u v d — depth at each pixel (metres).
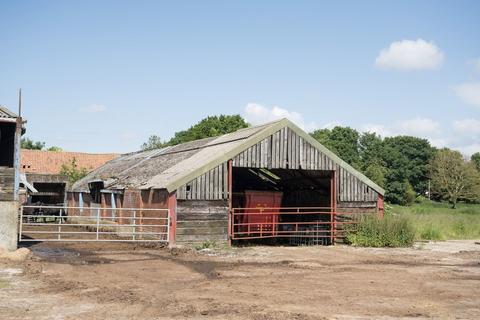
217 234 23.36
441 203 86.44
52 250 21.16
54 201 45.00
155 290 13.22
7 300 11.71
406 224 25.50
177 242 22.59
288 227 28.03
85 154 61.88
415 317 10.95
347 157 94.00
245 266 17.78
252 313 10.85
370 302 12.29
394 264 18.94
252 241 27.73
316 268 17.66
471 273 17.00
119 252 20.81
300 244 27.39
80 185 41.56
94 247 22.34
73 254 20.00
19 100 20.70
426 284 14.84
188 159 27.75
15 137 20.41
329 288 13.95
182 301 11.91
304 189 30.25
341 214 26.25
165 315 10.59
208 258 19.58
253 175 31.73
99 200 35.59
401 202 83.38
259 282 14.68
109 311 10.84
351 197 26.55
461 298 12.99
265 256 20.48
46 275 15.07
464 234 31.08
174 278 15.12
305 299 12.45
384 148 95.62
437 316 11.08
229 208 23.64
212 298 12.32
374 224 25.36
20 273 15.34
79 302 11.64
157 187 23.92
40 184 44.44
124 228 28.41
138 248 22.12
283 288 13.81
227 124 65.19
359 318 10.71
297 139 25.53
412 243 25.30
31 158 58.00
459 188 82.62
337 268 17.73
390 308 11.71
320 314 10.94
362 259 20.14
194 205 23.03
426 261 19.83
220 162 23.61
